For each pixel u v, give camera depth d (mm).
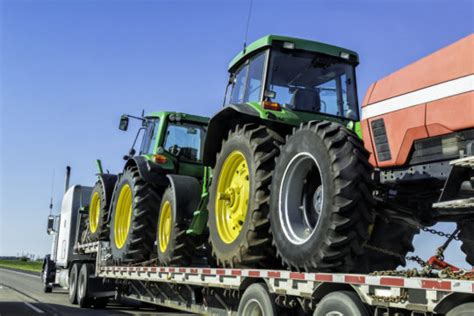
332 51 6047
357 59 6195
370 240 4852
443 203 3689
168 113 9336
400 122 4320
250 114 5324
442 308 3182
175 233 7336
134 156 9164
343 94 6105
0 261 89938
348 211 4199
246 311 5180
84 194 13930
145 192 8750
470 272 3418
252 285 5172
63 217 14539
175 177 7773
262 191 5164
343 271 4328
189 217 7375
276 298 4801
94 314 9969
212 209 6023
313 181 4891
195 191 7590
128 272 8828
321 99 5945
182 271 6719
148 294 8633
